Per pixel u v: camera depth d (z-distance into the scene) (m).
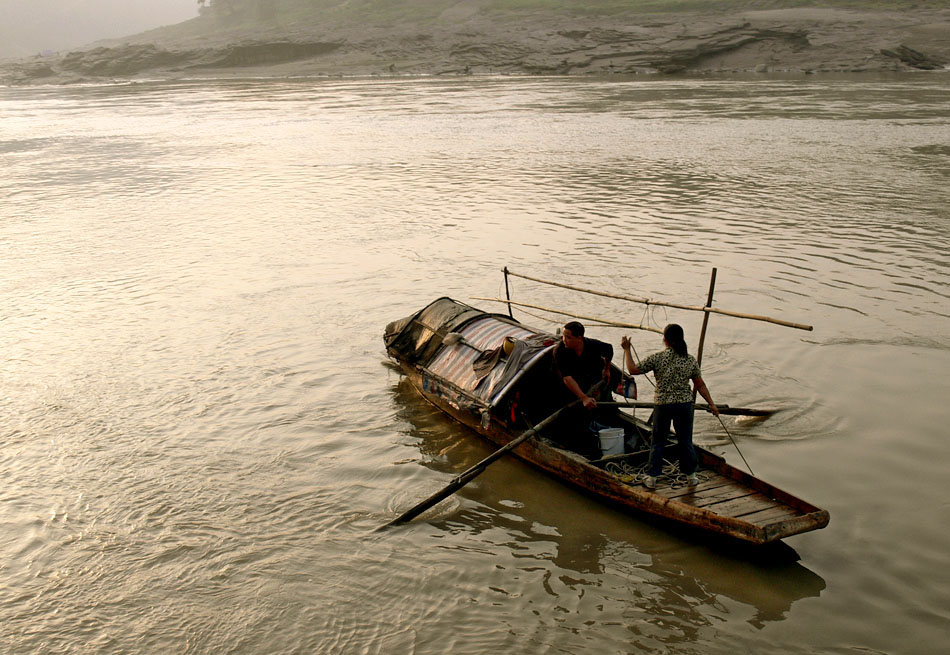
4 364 12.52
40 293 15.80
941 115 39.94
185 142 38.06
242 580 7.61
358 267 16.84
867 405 10.53
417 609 7.19
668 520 8.24
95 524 8.49
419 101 56.81
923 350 12.05
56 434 10.37
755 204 21.58
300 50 103.25
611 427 9.47
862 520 8.25
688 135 35.19
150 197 24.75
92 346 13.18
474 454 9.95
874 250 16.95
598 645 6.71
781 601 7.18
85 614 7.18
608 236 18.59
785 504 7.85
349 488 9.18
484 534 8.30
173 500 8.92
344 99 60.88
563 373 9.36
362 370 12.20
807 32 82.56
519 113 46.47
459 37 100.00
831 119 39.44
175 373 12.12
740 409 9.94
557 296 14.74
